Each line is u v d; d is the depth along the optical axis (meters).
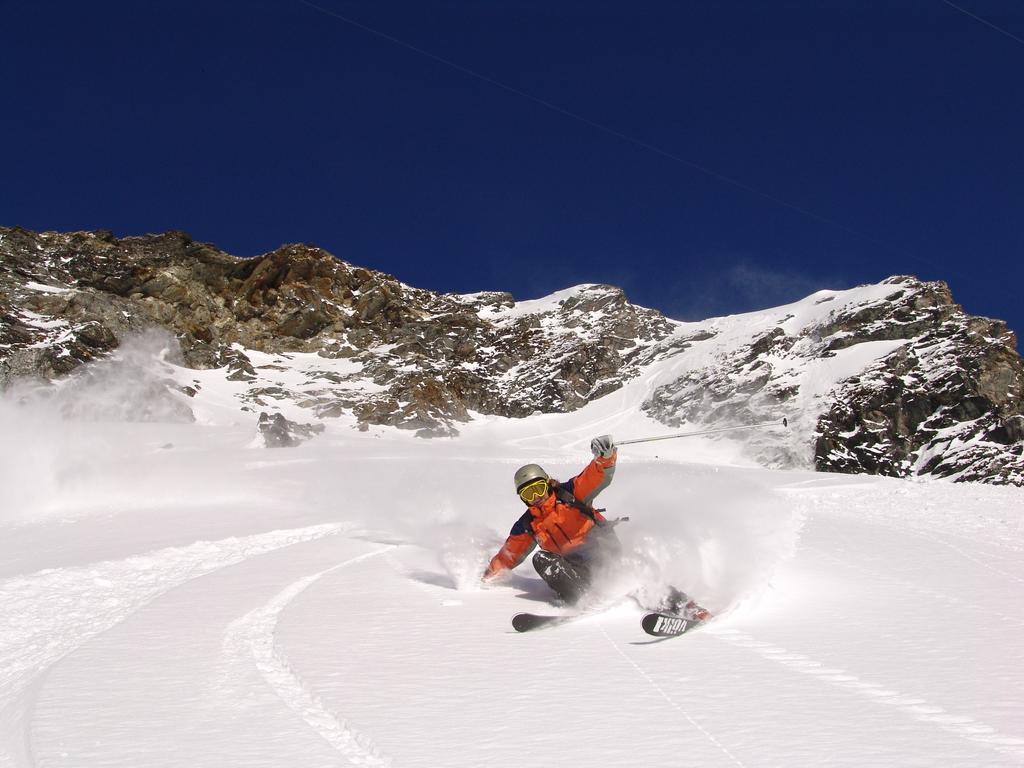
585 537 6.28
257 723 3.50
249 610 5.96
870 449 66.88
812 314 86.75
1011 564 8.06
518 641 4.93
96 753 3.15
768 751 3.07
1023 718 3.43
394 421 72.50
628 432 75.38
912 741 3.16
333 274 98.12
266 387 76.25
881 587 6.69
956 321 77.06
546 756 3.06
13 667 5.03
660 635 4.88
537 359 92.00
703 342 90.69
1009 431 65.94
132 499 16.83
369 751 3.17
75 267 85.75
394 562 8.15
